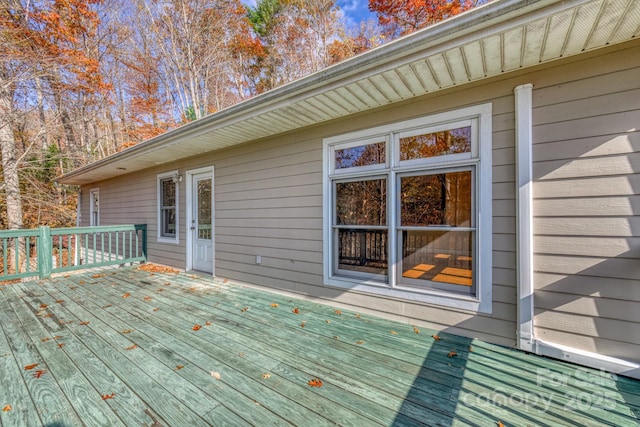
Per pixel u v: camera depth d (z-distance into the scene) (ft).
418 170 9.23
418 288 9.31
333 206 11.39
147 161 19.17
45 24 26.05
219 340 8.31
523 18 5.53
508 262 7.78
